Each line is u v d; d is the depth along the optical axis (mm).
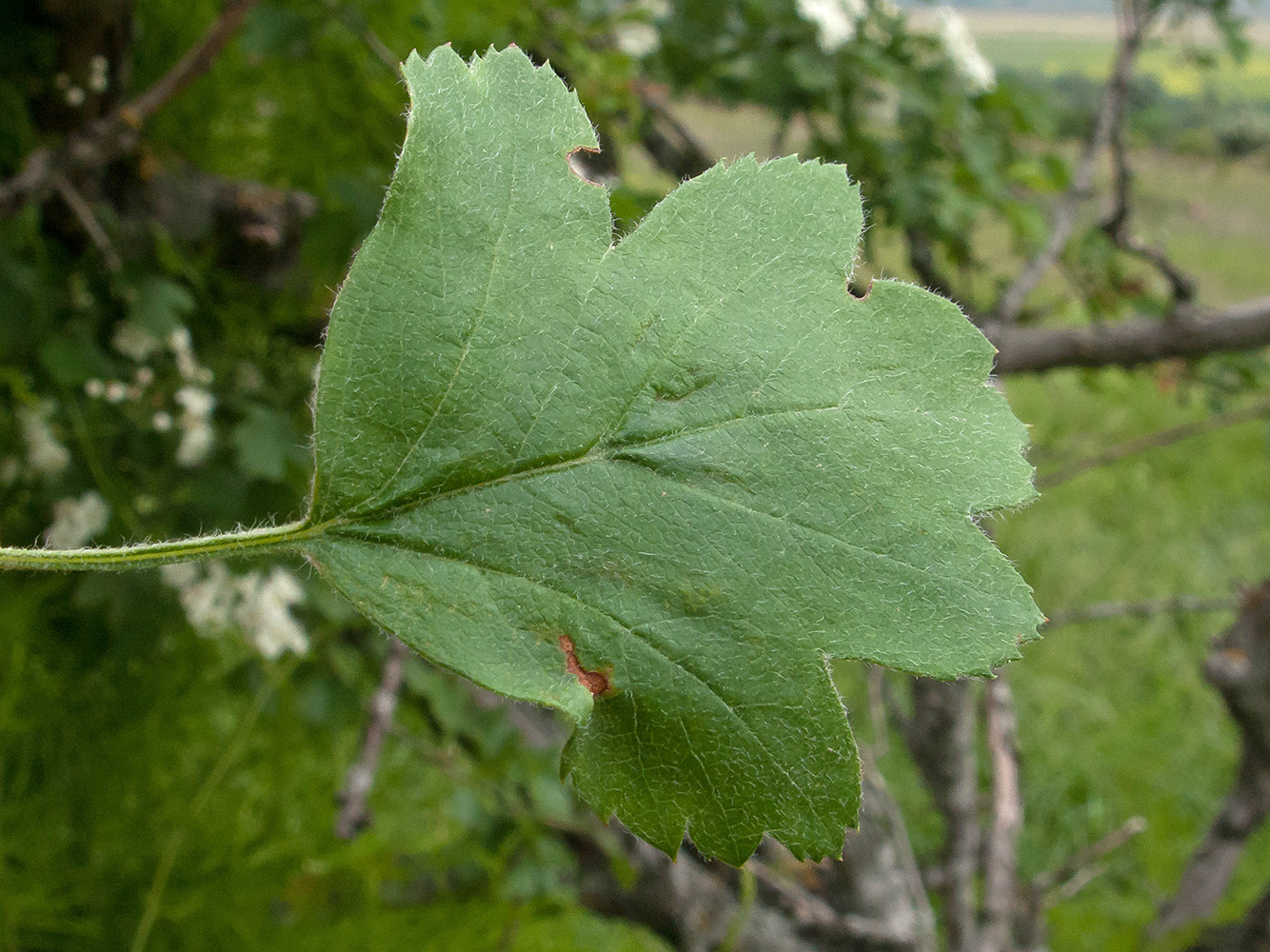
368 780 239
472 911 305
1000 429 87
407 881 321
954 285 367
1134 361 353
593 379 88
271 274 275
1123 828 321
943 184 323
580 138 91
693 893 305
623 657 87
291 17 241
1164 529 749
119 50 230
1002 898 296
